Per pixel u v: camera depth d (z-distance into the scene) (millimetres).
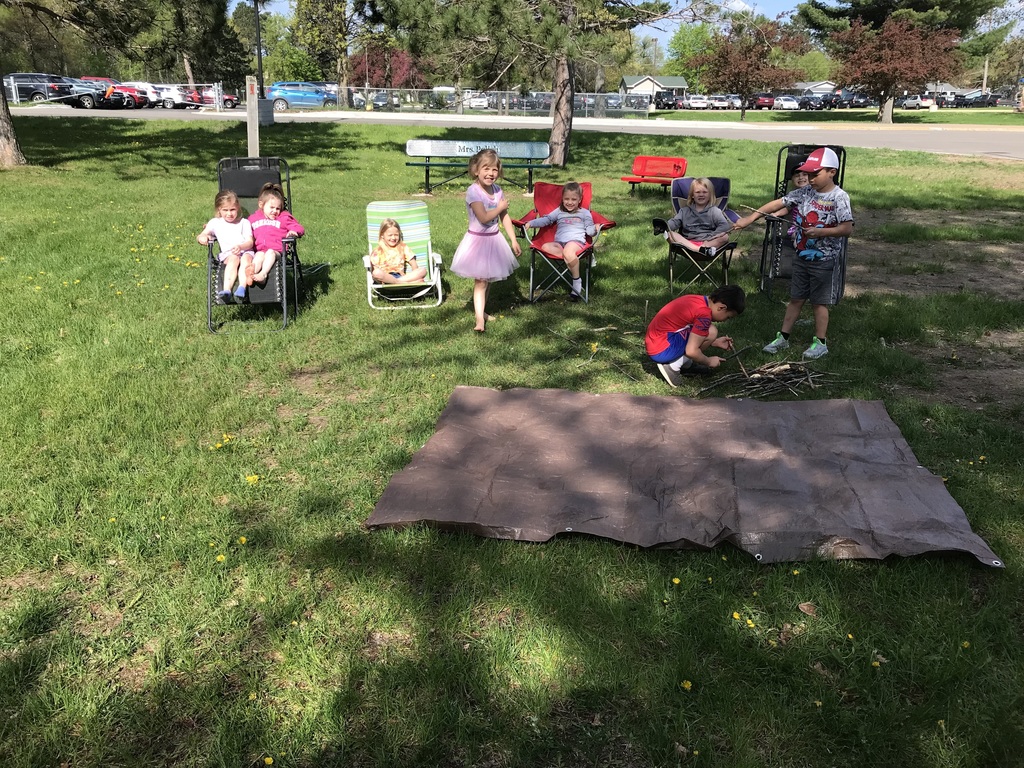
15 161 14742
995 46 44844
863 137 27828
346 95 44062
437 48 13453
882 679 2574
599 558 3176
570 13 14359
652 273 7973
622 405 4543
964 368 5445
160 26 16594
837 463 3775
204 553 3205
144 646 2742
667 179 13422
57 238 8828
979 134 29828
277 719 2438
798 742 2352
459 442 4074
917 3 41188
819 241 5324
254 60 69500
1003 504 3547
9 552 3217
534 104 40344
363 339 5918
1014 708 2461
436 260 6809
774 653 2695
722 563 3158
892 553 3115
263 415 4547
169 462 3973
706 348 5223
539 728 2398
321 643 2748
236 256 5906
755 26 16109
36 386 4770
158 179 14086
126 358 5328
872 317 6402
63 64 53031
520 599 2934
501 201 5844
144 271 7613
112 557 3223
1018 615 2879
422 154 13203
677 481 3641
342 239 9188
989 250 9492
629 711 2473
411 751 2336
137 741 2359
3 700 2473
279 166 7793
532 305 6883
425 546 3242
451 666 2609
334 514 3523
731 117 44750
